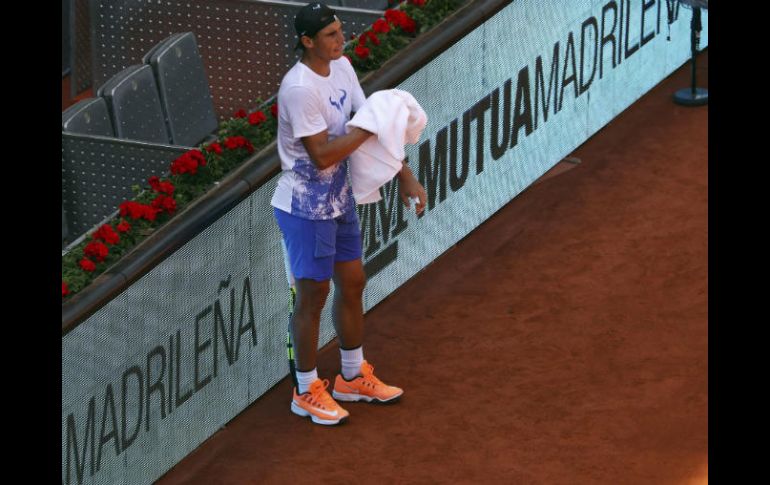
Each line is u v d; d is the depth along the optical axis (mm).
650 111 38844
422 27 31672
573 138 36875
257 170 27469
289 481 26156
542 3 34062
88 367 24562
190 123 34281
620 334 29797
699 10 37594
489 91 33062
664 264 32125
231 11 35219
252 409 28469
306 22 25172
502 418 27406
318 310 27281
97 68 36719
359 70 30531
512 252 33062
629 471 25516
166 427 26531
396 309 31328
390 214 31047
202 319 26844
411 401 28172
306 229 26406
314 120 25516
